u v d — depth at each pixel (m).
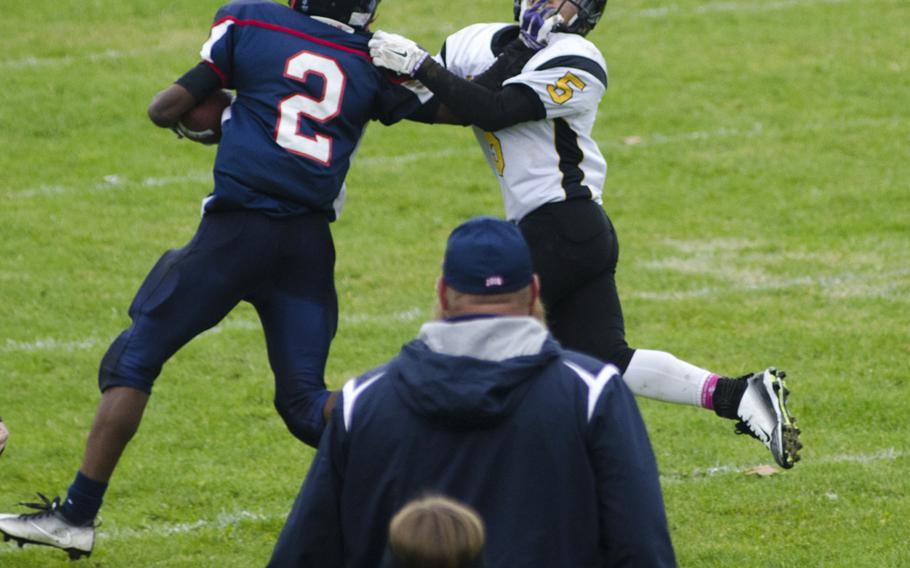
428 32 54.56
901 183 41.25
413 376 11.12
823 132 45.84
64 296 31.55
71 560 18.77
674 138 45.31
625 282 33.44
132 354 17.53
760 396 18.83
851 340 29.31
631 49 53.62
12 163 41.25
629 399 11.43
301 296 18.02
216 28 17.72
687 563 19.03
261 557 19.42
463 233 11.58
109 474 17.89
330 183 17.70
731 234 37.22
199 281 17.45
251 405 25.88
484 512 11.06
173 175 40.97
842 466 22.58
